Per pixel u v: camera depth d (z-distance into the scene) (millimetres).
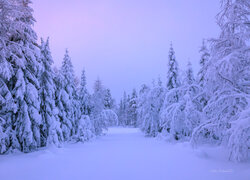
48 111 15664
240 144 7488
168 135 21656
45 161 10258
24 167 8812
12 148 12305
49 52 17297
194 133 10945
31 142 12539
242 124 6812
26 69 13828
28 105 13375
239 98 9312
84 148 16188
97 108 30453
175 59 27328
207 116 11961
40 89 15828
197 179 6484
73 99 24891
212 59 9742
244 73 9523
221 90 9758
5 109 12445
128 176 7086
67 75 23609
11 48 11523
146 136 28938
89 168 8500
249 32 8305
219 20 9938
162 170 7910
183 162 9438
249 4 9086
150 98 28281
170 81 27547
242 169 7375
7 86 13227
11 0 11078
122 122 75625
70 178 6895
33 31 14875
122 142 21047
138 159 10617
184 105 17469
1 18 10109
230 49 9539
